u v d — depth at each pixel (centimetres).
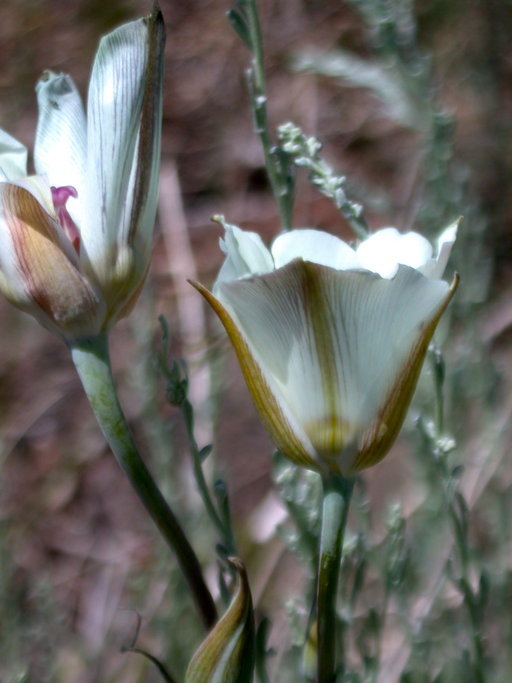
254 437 81
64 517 79
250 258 27
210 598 30
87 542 77
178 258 82
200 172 106
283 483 36
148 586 59
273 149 36
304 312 26
